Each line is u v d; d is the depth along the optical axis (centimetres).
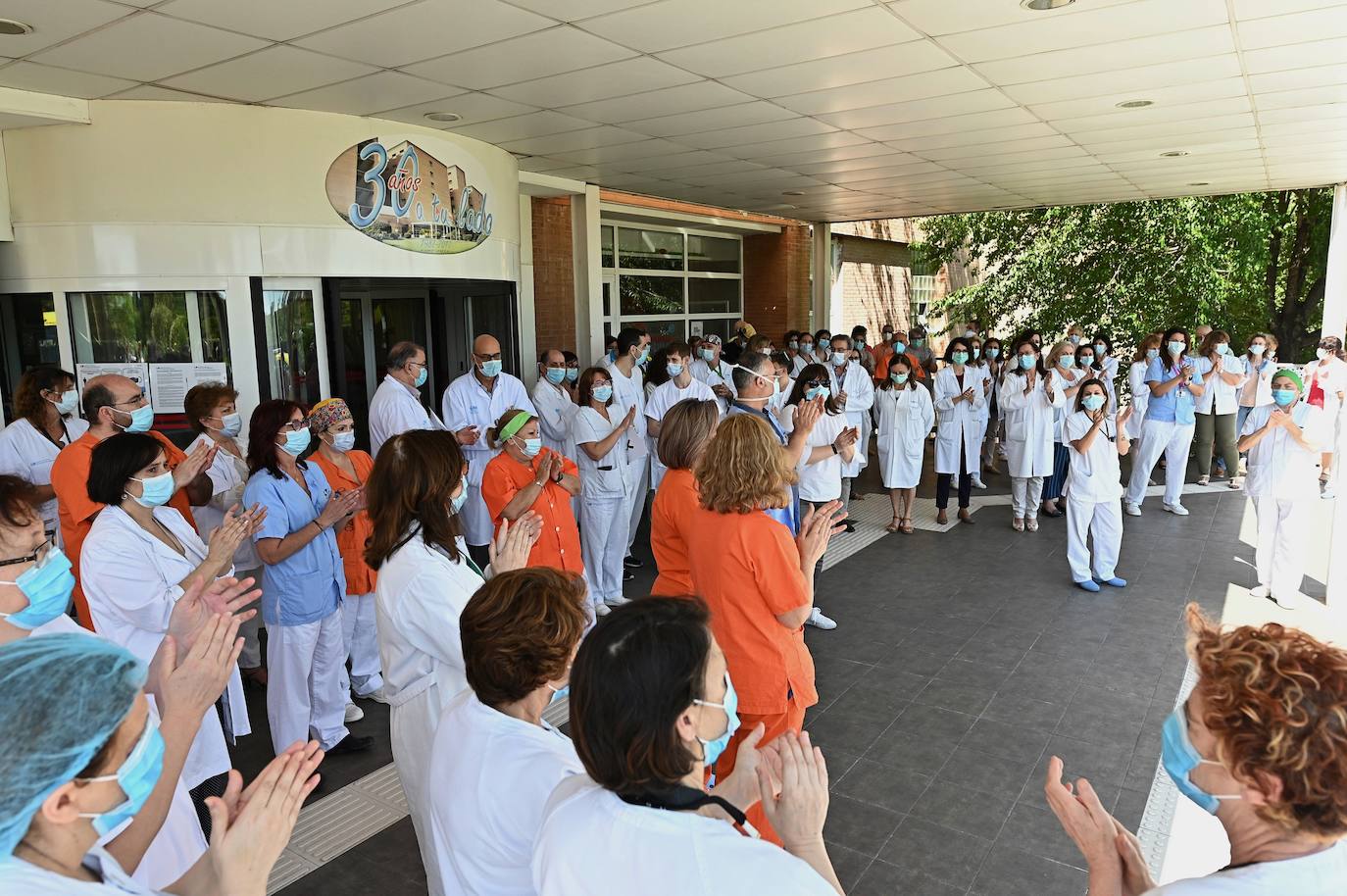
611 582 659
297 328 634
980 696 487
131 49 457
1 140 571
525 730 175
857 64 534
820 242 1548
